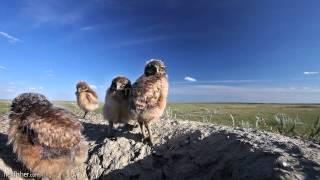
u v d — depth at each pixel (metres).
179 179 0.40
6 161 0.39
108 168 0.42
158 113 0.43
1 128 0.49
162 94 0.43
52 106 0.37
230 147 0.39
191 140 0.43
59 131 0.35
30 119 0.35
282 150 0.34
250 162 0.34
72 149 0.36
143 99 0.42
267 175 0.31
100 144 0.46
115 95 0.46
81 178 0.42
